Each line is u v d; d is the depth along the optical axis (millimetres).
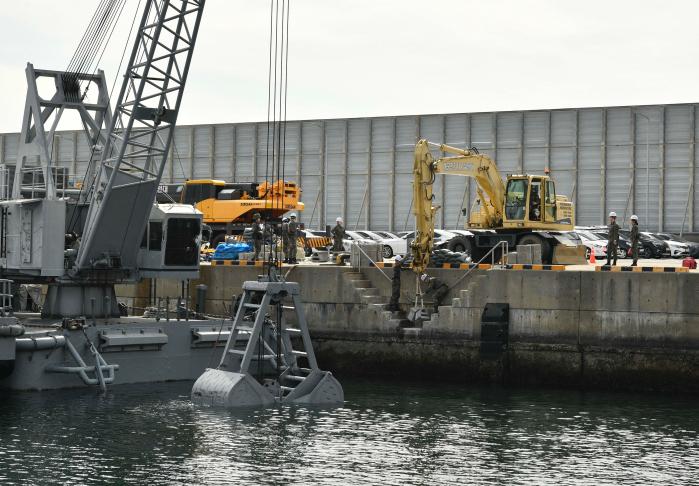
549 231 62375
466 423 39500
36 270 46031
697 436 37625
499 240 61406
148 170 47906
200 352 46688
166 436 35594
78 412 39219
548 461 33594
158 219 48500
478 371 50406
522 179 61250
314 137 110250
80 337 43281
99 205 46438
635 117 99938
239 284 56969
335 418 39500
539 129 103000
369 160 108250
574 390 48375
